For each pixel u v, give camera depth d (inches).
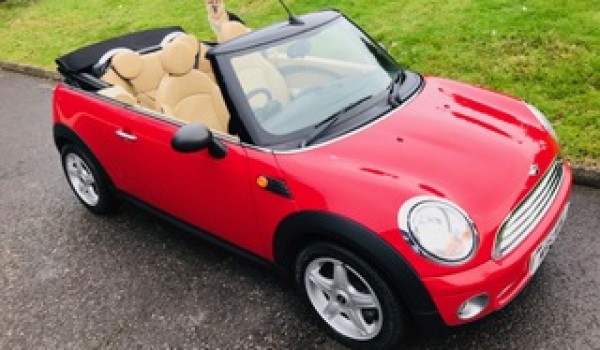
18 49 398.9
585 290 125.6
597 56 206.2
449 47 240.7
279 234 117.8
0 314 149.0
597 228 144.3
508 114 129.4
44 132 267.9
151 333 133.8
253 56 130.9
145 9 410.3
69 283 156.3
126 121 148.6
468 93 138.9
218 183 127.7
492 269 100.3
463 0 279.1
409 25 269.6
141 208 164.1
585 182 161.8
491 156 112.5
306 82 132.1
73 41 386.0
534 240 108.2
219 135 127.4
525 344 114.7
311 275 118.4
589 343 113.0
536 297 125.4
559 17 238.1
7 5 507.8
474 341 116.8
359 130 120.8
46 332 140.1
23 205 202.8
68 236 178.4
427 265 98.3
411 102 131.6
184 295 143.6
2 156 249.3
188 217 146.2
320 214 107.0
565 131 175.5
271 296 138.2
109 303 145.9
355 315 114.4
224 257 154.8
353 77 136.6
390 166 109.5
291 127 123.0
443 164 109.7
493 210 103.0
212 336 129.8
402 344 117.7
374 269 104.6
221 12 255.3
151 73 167.2
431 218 99.7
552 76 203.5
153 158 143.2
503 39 233.8
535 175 111.5
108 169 165.9
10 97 326.6
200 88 167.2
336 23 147.7
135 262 159.6
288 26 140.9
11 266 168.6
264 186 116.7
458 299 99.1
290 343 124.0
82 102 163.3
